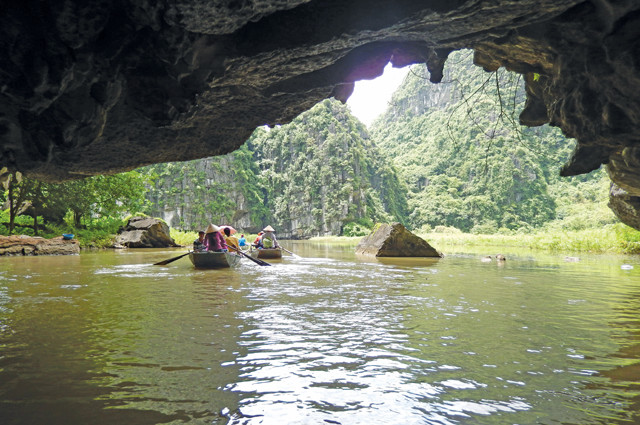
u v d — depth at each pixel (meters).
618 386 2.29
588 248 18.30
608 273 8.52
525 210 94.44
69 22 2.60
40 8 2.50
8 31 2.52
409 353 2.90
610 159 6.70
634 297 5.34
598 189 84.62
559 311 4.38
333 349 2.99
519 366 2.63
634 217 11.09
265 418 1.90
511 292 5.75
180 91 3.50
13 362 2.69
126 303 4.82
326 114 103.69
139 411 1.97
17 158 3.54
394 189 114.56
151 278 7.41
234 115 4.88
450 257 14.03
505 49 4.69
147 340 3.21
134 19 2.79
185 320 3.92
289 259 13.05
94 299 5.12
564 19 3.58
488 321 3.91
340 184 96.19
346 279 7.28
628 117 4.05
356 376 2.45
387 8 3.21
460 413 1.96
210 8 2.70
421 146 138.75
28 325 3.71
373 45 4.12
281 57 3.58
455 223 101.31
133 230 21.30
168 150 5.03
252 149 115.56
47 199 18.64
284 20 3.26
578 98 4.33
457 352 2.93
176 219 91.19
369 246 15.88
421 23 3.39
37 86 2.78
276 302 4.89
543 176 101.06
